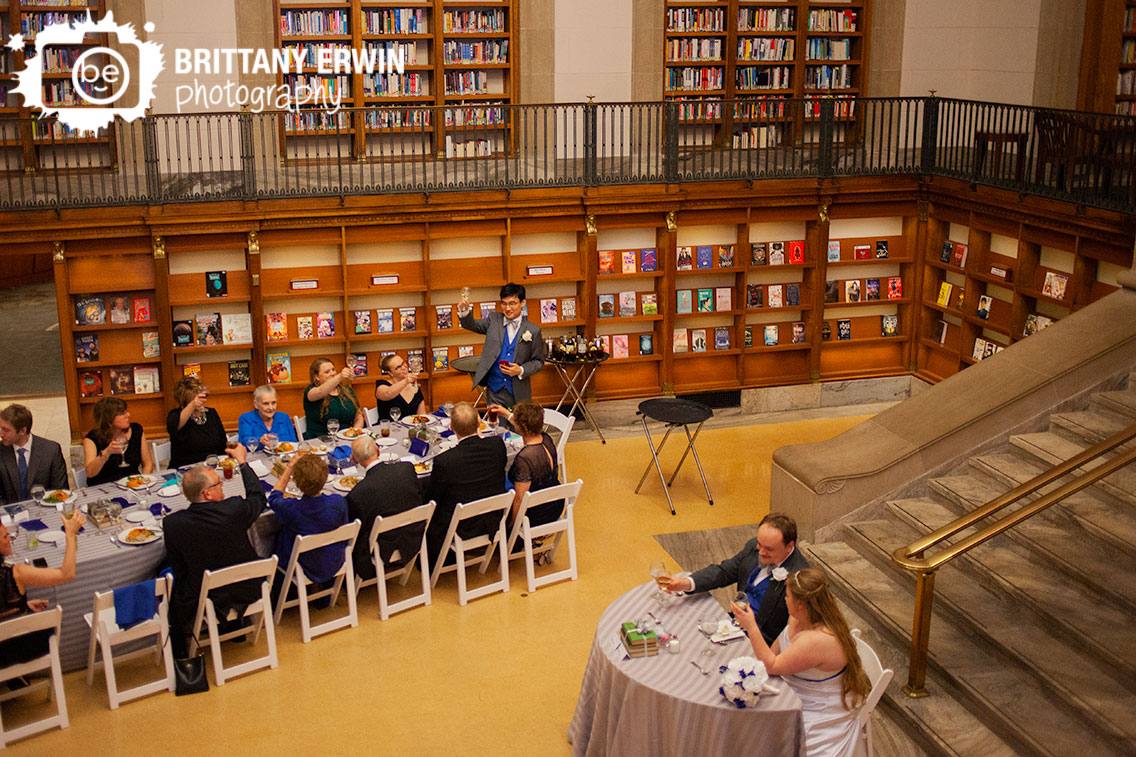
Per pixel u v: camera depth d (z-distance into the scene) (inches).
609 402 430.3
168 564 250.5
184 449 300.4
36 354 541.6
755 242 439.5
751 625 191.9
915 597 236.8
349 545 265.0
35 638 223.6
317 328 402.0
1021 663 219.5
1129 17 452.4
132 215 363.3
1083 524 245.1
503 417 331.6
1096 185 346.3
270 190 381.7
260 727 229.8
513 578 298.8
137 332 387.2
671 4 496.1
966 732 211.3
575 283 426.3
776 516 207.8
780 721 182.2
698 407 350.6
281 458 289.1
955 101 420.8
